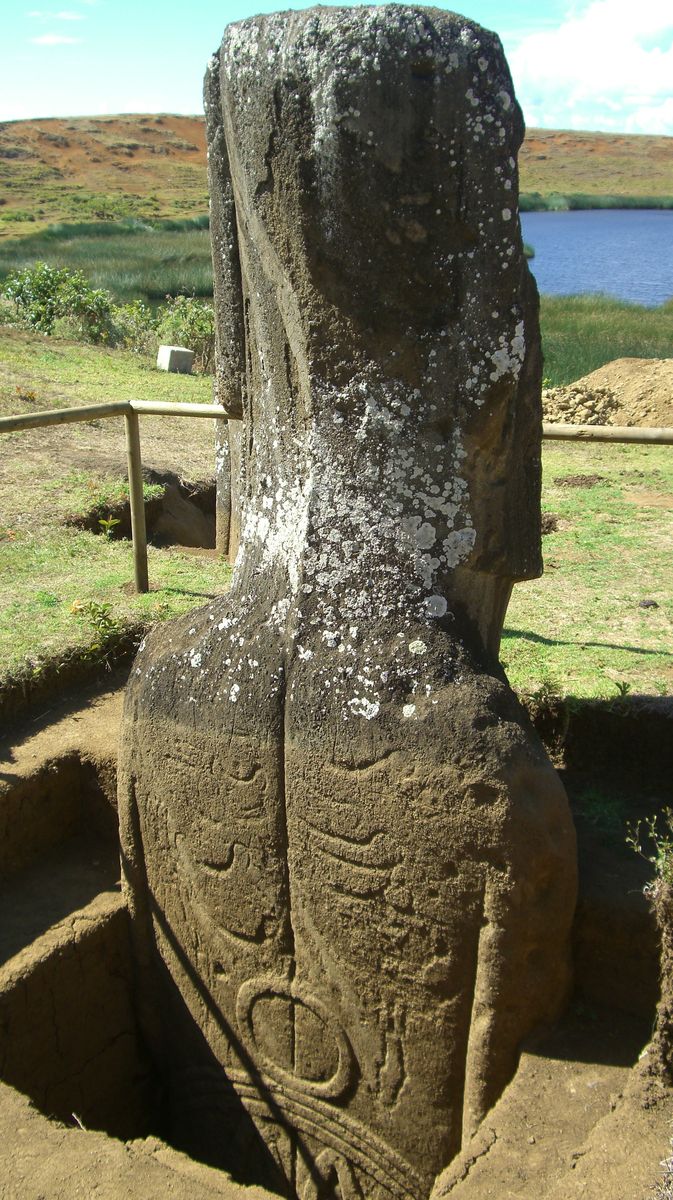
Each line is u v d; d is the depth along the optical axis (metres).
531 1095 2.50
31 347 10.49
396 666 2.61
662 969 2.46
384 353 2.53
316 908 2.85
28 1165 2.46
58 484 6.13
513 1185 2.26
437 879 2.60
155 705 3.04
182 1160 2.53
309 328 2.59
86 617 4.34
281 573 2.85
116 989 3.41
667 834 3.07
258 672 2.83
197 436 7.84
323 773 2.71
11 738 3.75
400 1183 2.93
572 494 6.16
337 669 2.68
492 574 2.68
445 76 2.31
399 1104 2.87
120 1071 3.47
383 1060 2.86
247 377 3.01
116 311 12.82
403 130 2.35
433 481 2.59
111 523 5.44
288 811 2.82
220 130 2.88
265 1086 3.16
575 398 8.65
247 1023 3.14
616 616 4.32
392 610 2.65
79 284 13.43
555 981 2.67
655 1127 2.25
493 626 2.78
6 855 3.51
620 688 3.47
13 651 4.02
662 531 5.44
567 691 3.56
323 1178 3.10
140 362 10.58
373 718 2.62
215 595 4.65
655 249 44.97
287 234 2.55
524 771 2.50
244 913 3.02
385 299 2.48
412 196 2.39
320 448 2.68
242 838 2.94
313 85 2.39
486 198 2.38
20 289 13.02
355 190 2.41
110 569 4.98
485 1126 2.45
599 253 42.81
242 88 2.57
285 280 2.62
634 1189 2.10
